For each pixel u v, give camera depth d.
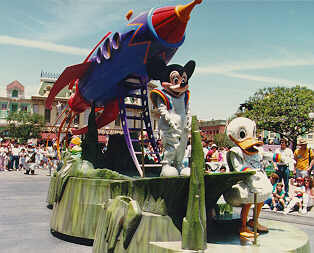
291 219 8.10
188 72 5.66
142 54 5.63
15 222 7.43
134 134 7.64
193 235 3.69
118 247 4.16
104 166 6.68
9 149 19.44
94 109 6.99
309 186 9.34
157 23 5.35
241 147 4.68
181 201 4.26
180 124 5.43
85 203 5.64
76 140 11.38
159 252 3.78
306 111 31.45
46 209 8.98
